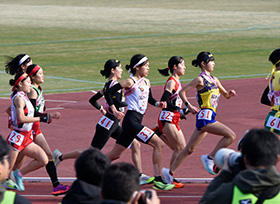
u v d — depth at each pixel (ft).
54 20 517.14
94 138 89.20
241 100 168.45
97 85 205.46
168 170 84.79
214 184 38.22
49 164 81.10
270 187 34.71
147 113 149.89
